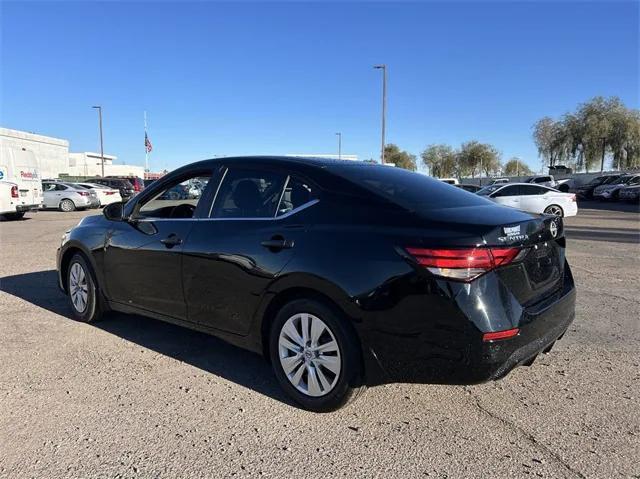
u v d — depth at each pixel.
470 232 2.80
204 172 4.11
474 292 2.74
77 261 5.12
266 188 3.65
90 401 3.47
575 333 4.84
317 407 3.26
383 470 2.69
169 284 4.07
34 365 4.08
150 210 4.54
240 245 3.54
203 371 3.98
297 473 2.67
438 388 3.65
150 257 4.20
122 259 4.50
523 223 3.03
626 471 2.66
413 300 2.82
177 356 4.29
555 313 3.22
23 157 18.50
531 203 18.16
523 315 2.91
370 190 3.28
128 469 2.70
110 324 5.14
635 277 7.42
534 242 3.09
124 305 4.64
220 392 3.61
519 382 3.75
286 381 3.40
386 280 2.88
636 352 4.36
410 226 2.95
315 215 3.29
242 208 3.72
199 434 3.05
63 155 64.38
